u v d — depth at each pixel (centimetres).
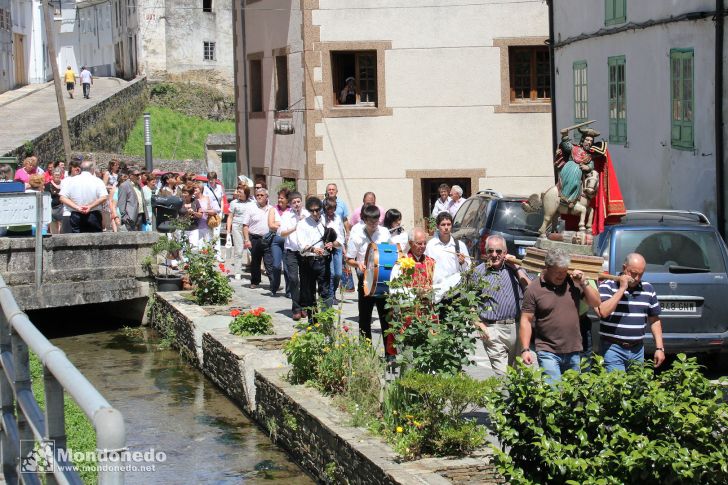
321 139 2802
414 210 2816
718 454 672
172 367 1628
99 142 5838
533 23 2750
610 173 1147
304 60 2802
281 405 1135
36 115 5256
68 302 1961
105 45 9131
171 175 2945
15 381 536
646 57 1784
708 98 1537
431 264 1171
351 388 1057
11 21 7000
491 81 2772
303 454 1059
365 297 1363
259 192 2172
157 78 7756
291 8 2880
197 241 2283
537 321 954
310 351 1160
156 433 1212
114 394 1430
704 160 1555
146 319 2055
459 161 2792
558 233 1116
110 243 1998
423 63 2773
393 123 2792
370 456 866
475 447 880
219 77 7931
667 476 676
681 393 718
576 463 679
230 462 1088
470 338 1002
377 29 2772
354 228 1405
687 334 1251
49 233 2042
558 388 734
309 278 1638
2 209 1881
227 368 1387
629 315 1014
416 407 905
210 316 1698
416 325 1002
